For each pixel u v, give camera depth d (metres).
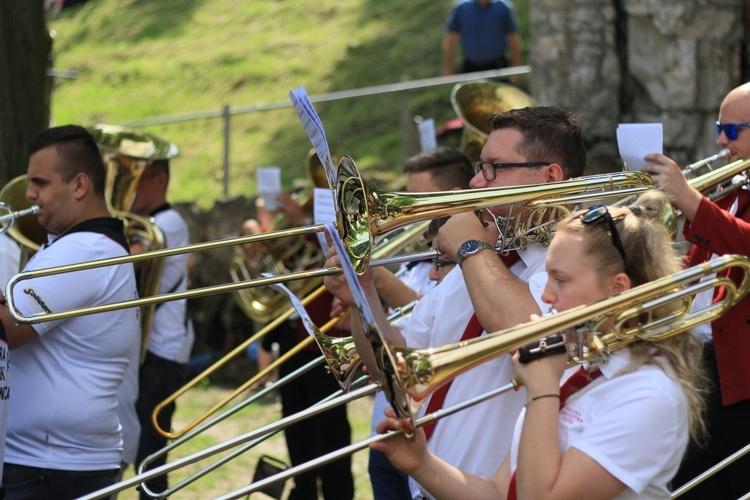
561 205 4.38
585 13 11.80
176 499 8.99
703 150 11.08
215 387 13.20
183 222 8.59
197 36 25.59
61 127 6.23
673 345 3.55
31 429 5.76
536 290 4.21
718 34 10.96
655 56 11.25
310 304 7.96
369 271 4.49
